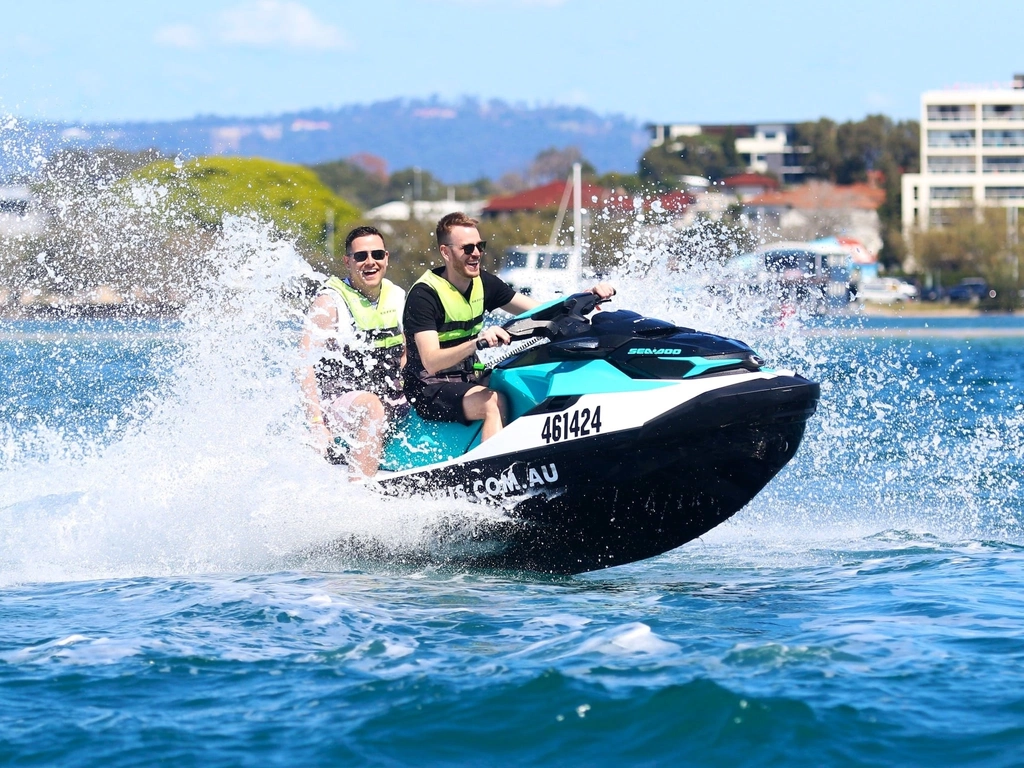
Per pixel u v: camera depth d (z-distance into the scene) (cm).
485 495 1986
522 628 1576
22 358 4844
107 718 1242
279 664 1405
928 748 1134
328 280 2188
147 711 1262
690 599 1772
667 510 1928
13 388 4169
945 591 1778
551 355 1986
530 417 1952
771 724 1188
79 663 1415
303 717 1235
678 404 1831
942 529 2406
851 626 1566
